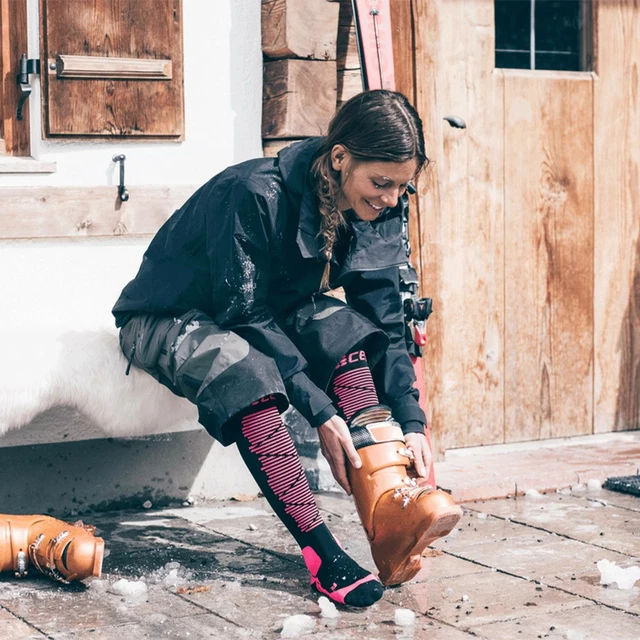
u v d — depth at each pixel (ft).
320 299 10.57
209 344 9.78
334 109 13.53
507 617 9.25
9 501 12.25
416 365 11.86
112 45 12.46
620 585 9.99
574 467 14.42
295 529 9.66
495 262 15.64
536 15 15.81
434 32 14.35
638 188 16.62
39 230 12.13
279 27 13.14
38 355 11.16
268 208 9.66
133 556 11.00
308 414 9.61
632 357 16.78
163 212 12.77
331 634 8.84
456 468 14.30
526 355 15.97
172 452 13.06
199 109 13.14
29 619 9.17
